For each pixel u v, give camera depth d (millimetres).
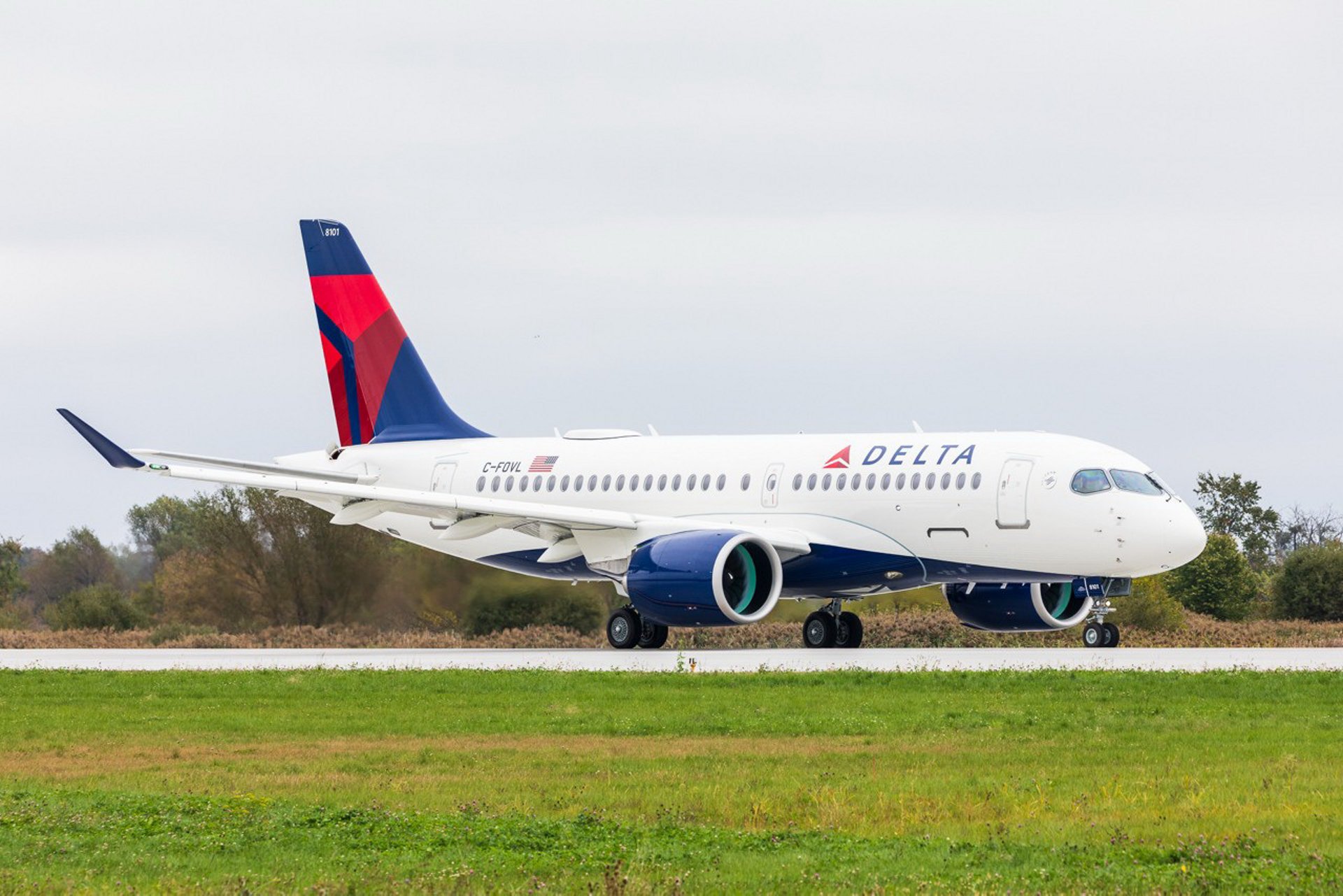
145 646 199125
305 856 54562
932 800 63094
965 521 142000
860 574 147125
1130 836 56375
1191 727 82750
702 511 155875
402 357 178375
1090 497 137875
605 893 48500
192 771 74375
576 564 167750
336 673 121562
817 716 89750
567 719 90312
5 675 125062
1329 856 52625
